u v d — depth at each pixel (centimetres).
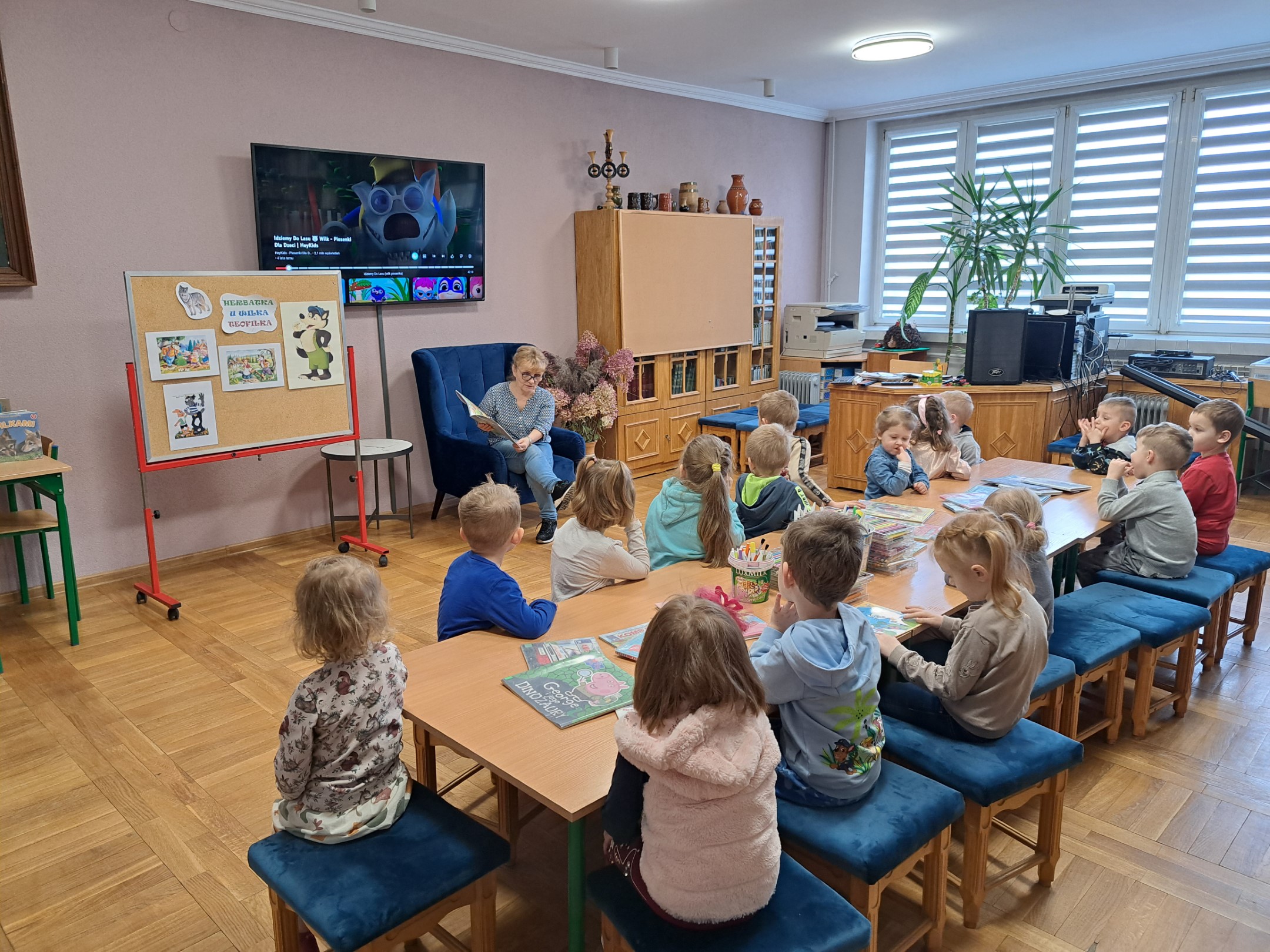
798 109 724
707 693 129
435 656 196
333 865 149
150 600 381
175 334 356
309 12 429
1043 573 234
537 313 566
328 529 483
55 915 194
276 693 298
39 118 361
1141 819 228
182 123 400
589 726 166
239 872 208
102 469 398
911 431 335
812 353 720
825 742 164
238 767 253
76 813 232
